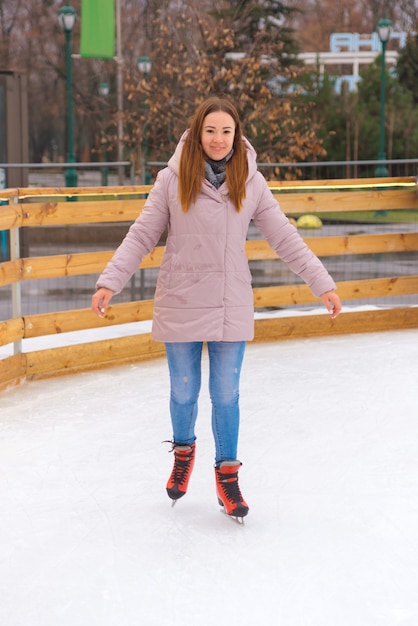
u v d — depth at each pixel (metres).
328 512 3.97
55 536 3.74
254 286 10.04
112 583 3.29
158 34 26.61
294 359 7.04
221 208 3.76
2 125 13.02
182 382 3.93
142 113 26.00
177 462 4.02
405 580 3.29
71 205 6.67
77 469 4.59
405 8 42.66
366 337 7.91
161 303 3.86
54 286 11.08
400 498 4.13
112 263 3.80
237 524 3.85
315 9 44.22
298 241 3.89
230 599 3.15
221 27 23.92
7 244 11.88
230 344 3.86
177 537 3.72
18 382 6.44
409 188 8.34
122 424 5.38
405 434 5.12
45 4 43.06
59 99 47.25
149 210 3.85
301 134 24.30
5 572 3.39
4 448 4.93
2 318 9.28
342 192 7.91
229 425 3.89
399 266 11.41
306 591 3.21
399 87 28.77
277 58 27.12
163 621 3.00
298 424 5.32
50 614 3.06
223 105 3.73
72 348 6.76
